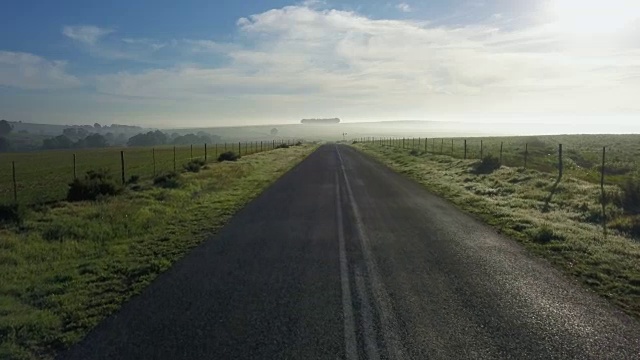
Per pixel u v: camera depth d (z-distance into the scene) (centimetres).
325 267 740
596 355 440
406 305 569
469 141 7206
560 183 1720
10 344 492
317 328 503
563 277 685
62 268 794
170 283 677
